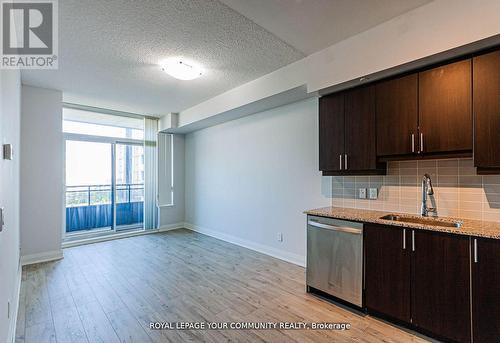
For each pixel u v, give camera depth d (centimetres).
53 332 215
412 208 261
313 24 229
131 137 588
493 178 217
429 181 247
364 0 197
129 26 230
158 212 584
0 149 150
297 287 300
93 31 238
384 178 282
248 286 303
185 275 336
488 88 189
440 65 214
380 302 229
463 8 187
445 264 194
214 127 533
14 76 237
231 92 405
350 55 251
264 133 425
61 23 224
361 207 302
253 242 447
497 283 173
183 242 495
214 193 535
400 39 217
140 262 385
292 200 383
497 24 174
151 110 522
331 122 290
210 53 282
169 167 606
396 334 212
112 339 207
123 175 578
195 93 420
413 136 228
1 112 155
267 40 255
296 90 318
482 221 219
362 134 263
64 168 505
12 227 227
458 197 234
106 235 523
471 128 197
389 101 244
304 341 205
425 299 204
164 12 210
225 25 229
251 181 450
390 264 223
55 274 339
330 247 264
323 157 297
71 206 519
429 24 202
